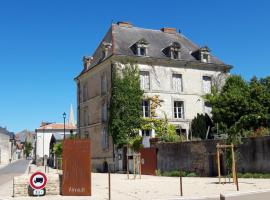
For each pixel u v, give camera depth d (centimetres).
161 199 1159
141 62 3569
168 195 1314
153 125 3441
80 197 1284
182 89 3706
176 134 3422
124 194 1383
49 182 1345
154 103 3522
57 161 4025
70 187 1331
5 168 4769
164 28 4169
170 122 3559
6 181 2342
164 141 2928
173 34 4181
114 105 3359
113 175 2786
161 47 3841
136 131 3325
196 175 2411
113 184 1864
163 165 2683
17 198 1259
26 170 4047
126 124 3316
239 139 1969
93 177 2519
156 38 3978
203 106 3772
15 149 11569
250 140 2147
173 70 3703
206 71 3866
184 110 3666
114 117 3338
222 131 3059
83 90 4197
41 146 8956
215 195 1238
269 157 2042
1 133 8375
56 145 4466
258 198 1077
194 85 3772
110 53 3603
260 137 2098
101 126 3694
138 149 2642
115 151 3344
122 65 3481
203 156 2388
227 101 3325
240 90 3428
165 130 3438
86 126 4066
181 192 1297
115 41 3681
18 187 1321
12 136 10588
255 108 3266
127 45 3688
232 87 3484
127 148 3133
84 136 4097
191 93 3738
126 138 3275
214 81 3878
